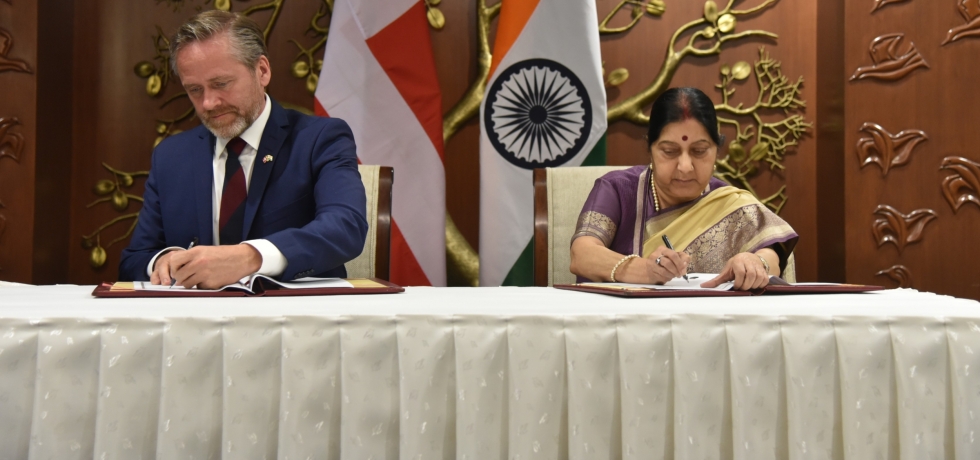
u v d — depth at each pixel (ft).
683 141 5.65
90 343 2.64
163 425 2.64
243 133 5.61
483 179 8.74
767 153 9.75
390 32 8.86
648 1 9.82
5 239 8.90
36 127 9.02
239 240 5.41
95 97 9.82
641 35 9.84
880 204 8.61
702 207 5.87
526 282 8.58
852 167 8.70
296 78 9.75
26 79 9.00
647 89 9.74
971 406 2.73
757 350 2.80
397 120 8.80
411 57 8.89
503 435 2.79
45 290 4.13
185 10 9.80
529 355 2.78
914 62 8.49
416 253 8.77
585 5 8.71
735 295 3.85
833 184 9.16
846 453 2.77
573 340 2.79
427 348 2.76
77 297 3.59
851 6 8.73
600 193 6.14
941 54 8.42
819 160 9.68
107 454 2.62
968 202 8.32
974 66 8.31
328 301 3.35
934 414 2.75
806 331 2.81
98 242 9.80
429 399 2.75
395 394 2.76
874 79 8.64
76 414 2.64
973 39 8.32
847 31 8.75
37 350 2.62
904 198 8.53
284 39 9.77
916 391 2.76
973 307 3.15
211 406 2.70
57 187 9.52
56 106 9.47
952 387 2.77
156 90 9.74
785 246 5.52
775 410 2.81
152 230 5.73
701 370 2.80
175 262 3.84
